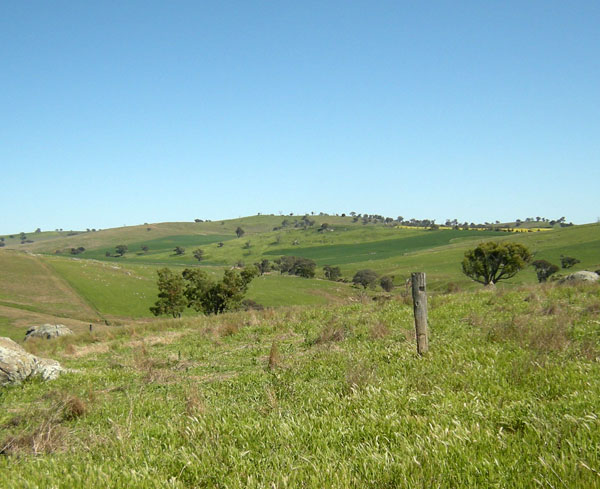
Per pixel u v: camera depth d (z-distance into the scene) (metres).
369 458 4.44
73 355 16.98
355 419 5.71
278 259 195.50
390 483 4.04
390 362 9.50
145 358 13.58
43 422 7.13
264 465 4.61
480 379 7.11
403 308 18.61
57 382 12.05
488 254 74.06
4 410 9.73
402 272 135.12
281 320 19.45
